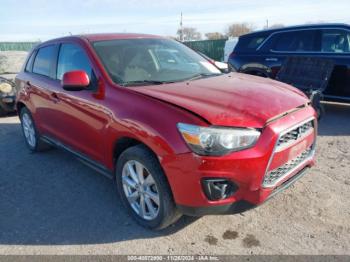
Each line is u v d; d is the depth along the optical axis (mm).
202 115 2684
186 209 2795
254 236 3006
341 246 2814
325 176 4074
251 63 8125
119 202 3730
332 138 5570
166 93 3125
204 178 2619
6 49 29141
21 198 3957
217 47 25844
